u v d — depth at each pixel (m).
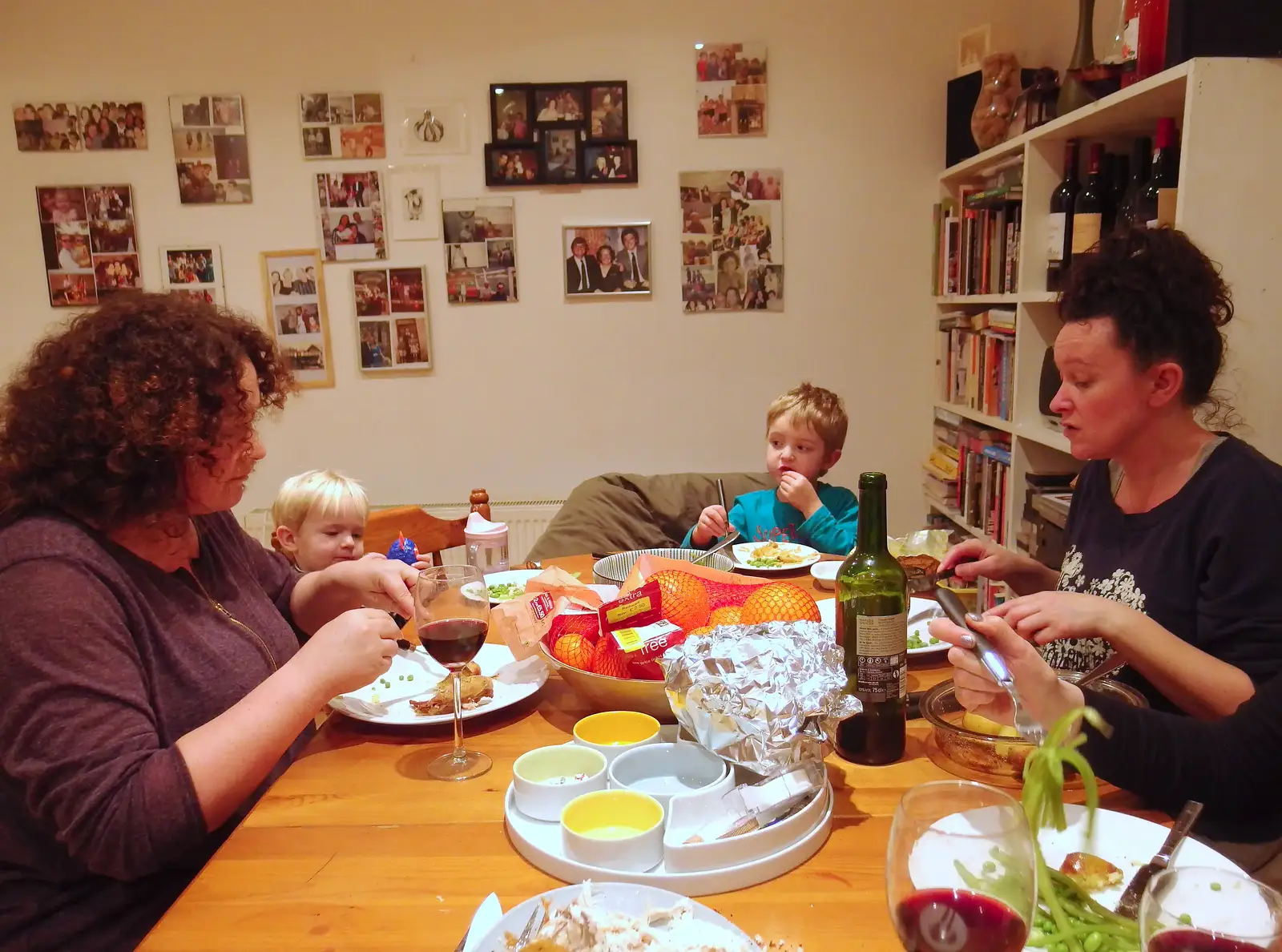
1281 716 0.89
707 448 3.17
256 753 0.92
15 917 0.95
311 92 2.95
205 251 3.02
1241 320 1.67
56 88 2.94
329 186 2.99
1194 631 1.17
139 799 0.87
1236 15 1.60
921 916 0.58
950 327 2.98
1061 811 0.68
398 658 1.34
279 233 3.02
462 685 1.19
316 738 1.12
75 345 0.99
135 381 0.97
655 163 3.00
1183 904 0.56
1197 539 1.15
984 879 0.58
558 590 1.23
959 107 2.84
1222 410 1.65
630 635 1.06
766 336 3.10
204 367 1.01
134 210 2.99
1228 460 1.16
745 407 3.14
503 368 3.11
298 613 1.42
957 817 0.60
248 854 0.85
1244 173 1.64
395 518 2.14
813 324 3.10
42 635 0.90
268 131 2.97
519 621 1.18
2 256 3.00
